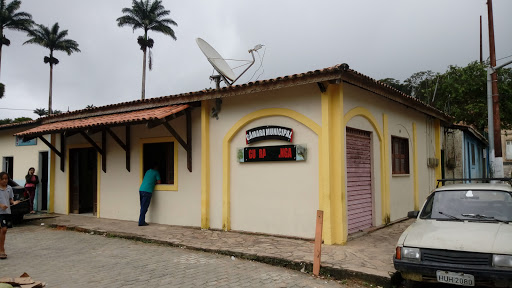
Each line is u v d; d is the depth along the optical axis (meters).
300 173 8.02
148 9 44.25
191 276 5.84
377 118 9.65
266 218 8.48
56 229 10.27
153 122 8.72
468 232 5.01
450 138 16.31
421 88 34.44
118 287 5.30
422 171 12.84
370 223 9.19
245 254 6.91
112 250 7.66
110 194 11.46
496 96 13.07
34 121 13.48
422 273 4.85
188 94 9.34
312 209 7.82
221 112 9.27
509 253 4.43
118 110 10.97
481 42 25.81
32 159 14.06
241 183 8.91
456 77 21.47
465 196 6.04
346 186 8.07
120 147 11.32
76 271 6.11
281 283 5.55
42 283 5.35
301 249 7.09
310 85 7.89
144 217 10.04
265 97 8.55
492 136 12.99
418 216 6.17
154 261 6.76
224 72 10.14
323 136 7.60
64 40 47.88
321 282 5.66
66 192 12.73
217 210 9.21
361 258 6.42
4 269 6.24
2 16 41.75
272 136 8.35
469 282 4.55
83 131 10.97
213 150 9.37
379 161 9.76
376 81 8.13
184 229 9.38
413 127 12.14
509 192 5.84
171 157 10.45
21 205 10.93
